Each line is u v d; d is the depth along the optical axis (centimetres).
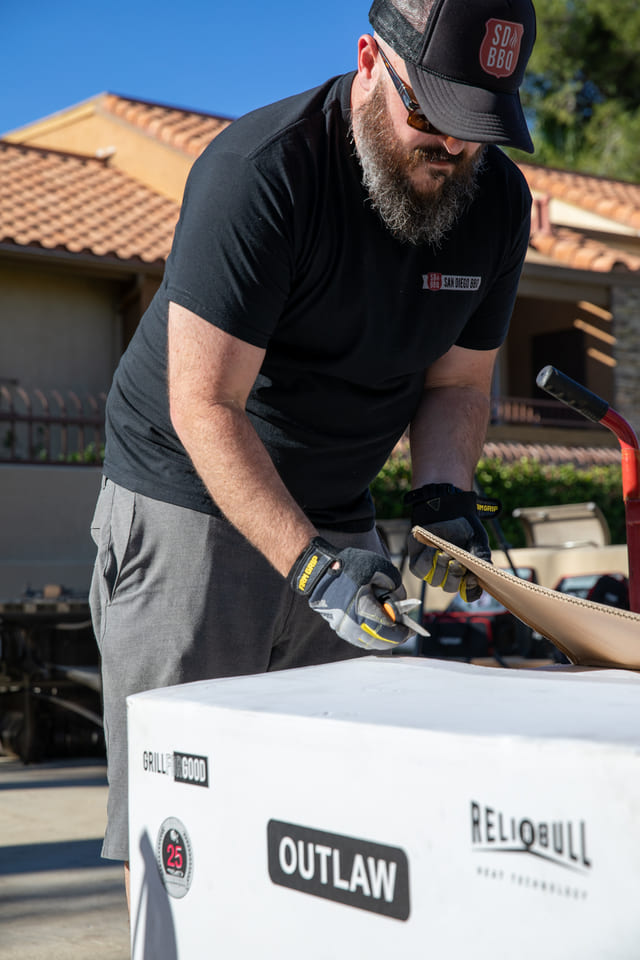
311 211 161
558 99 2664
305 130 163
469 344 201
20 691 528
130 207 1358
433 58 145
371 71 160
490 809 81
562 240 1512
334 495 195
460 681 111
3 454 1073
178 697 117
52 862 335
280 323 173
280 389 180
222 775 107
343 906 93
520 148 146
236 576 178
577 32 2622
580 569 591
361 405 186
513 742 80
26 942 259
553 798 77
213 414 156
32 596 555
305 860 98
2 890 305
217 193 158
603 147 2641
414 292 176
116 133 1538
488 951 81
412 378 193
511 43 146
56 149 1616
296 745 98
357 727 92
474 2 144
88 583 945
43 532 936
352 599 136
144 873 121
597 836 75
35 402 1181
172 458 178
